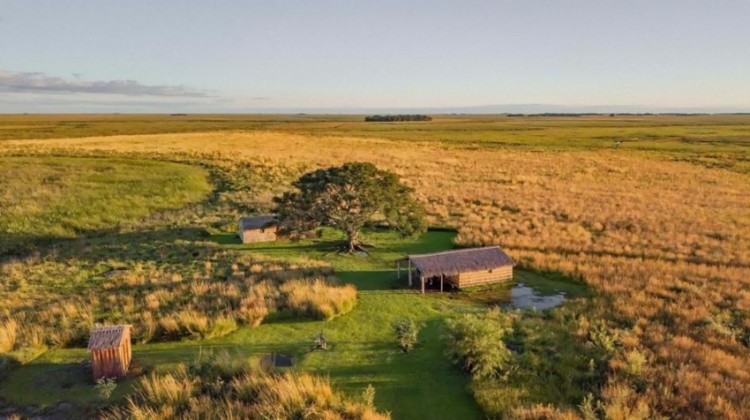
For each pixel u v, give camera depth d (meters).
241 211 42.03
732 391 15.18
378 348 18.69
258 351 18.58
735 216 41.97
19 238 35.09
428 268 24.56
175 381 15.80
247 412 14.27
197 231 36.25
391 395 15.62
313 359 17.86
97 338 16.64
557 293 24.88
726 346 18.47
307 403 14.69
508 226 37.25
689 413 14.33
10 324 20.16
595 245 32.16
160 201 45.59
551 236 34.44
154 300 23.08
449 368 17.19
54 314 22.00
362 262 29.84
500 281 25.95
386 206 31.22
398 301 23.55
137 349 18.89
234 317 20.91
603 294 23.94
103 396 15.40
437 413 14.74
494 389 15.59
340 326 20.72
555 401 15.09
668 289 24.48
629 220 39.72
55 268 28.97
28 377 16.95
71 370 17.44
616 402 14.43
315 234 35.47
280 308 22.20
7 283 26.66
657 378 15.98
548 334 19.38
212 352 18.03
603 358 17.25
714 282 25.27
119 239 34.72
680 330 19.70
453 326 18.33
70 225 38.16
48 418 14.70
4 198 44.19
